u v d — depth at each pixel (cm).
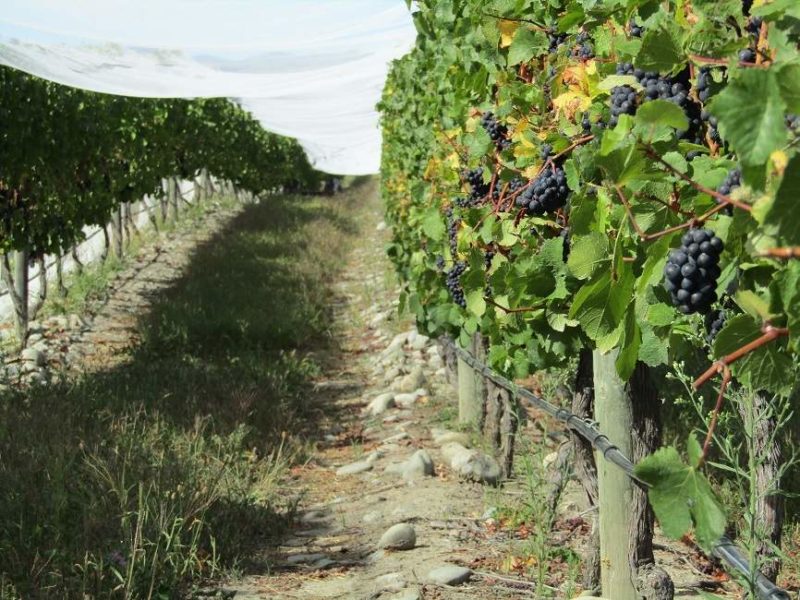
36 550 466
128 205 1911
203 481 620
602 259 252
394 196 1108
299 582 513
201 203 2731
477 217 462
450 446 765
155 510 516
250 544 589
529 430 769
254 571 537
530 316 420
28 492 538
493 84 514
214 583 511
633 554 403
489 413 728
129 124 1554
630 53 256
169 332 1235
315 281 1802
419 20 726
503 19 429
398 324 1415
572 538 536
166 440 734
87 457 611
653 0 263
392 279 1770
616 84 259
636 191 232
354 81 1185
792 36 189
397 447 843
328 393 1108
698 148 236
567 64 359
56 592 440
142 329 1247
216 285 1608
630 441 400
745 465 549
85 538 485
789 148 155
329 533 618
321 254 2169
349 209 3653
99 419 737
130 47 807
